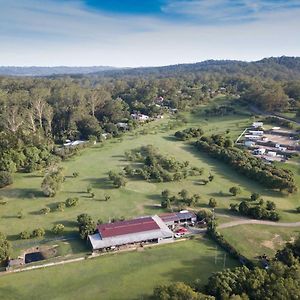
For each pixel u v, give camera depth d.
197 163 145.25
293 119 198.62
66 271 74.62
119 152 161.88
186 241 86.38
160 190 118.38
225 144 160.88
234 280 61.06
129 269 74.81
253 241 84.94
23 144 148.75
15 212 103.00
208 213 96.19
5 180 120.38
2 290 68.19
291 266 64.75
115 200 110.94
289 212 100.94
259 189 117.56
